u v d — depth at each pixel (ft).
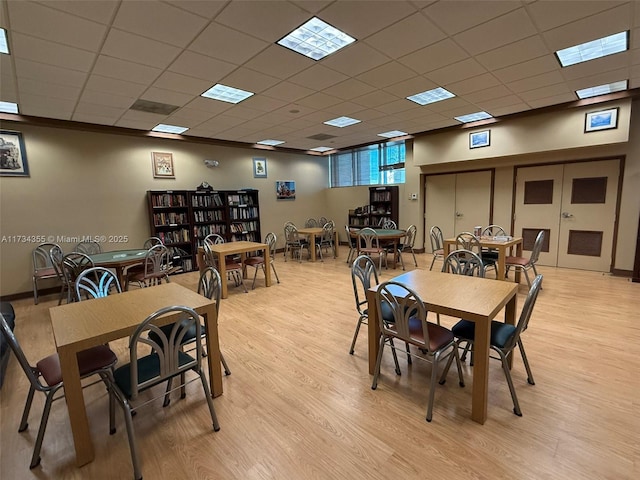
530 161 18.71
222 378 7.72
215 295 7.22
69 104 13.23
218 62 10.05
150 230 19.52
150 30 8.10
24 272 15.39
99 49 8.93
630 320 10.48
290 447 5.56
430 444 5.51
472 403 6.01
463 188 21.90
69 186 16.51
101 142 17.52
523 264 13.62
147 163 19.34
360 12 7.67
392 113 16.52
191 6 7.18
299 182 28.22
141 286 17.01
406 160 24.12
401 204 24.88
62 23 7.64
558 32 8.79
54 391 5.32
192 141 20.83
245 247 15.61
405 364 8.21
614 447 5.30
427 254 24.00
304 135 21.34
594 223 17.03
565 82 12.63
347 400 6.80
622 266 16.17
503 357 6.14
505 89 13.32
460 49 9.66
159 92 12.37
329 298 13.96
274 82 11.84
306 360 8.52
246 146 23.62
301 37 8.91
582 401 6.48
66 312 6.27
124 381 5.38
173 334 5.46
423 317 6.00
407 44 9.29
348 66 10.66
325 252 26.55
